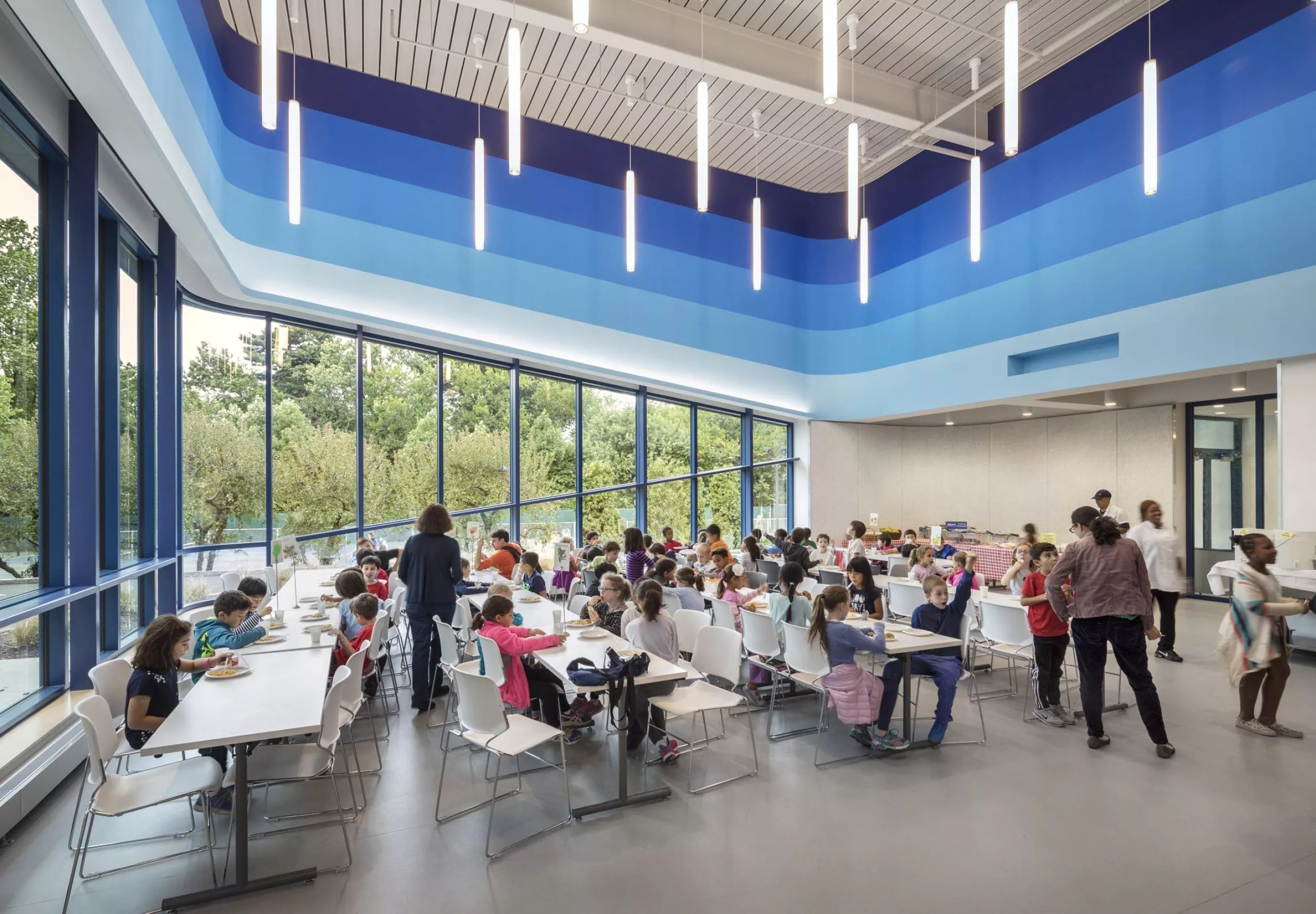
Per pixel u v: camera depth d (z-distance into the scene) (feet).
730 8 25.05
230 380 28.60
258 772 10.63
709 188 38.22
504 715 11.40
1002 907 9.54
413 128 30.83
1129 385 27.48
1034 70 29.78
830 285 40.60
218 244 24.00
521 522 35.55
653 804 12.75
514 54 17.72
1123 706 17.97
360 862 10.80
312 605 20.58
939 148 31.53
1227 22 24.02
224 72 25.59
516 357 34.30
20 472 14.03
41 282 15.06
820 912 9.46
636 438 38.96
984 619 18.52
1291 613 15.34
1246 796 12.91
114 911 9.61
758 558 27.86
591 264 34.88
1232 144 23.80
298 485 30.32
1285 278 22.27
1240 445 33.12
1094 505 37.91
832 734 16.43
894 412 37.24
